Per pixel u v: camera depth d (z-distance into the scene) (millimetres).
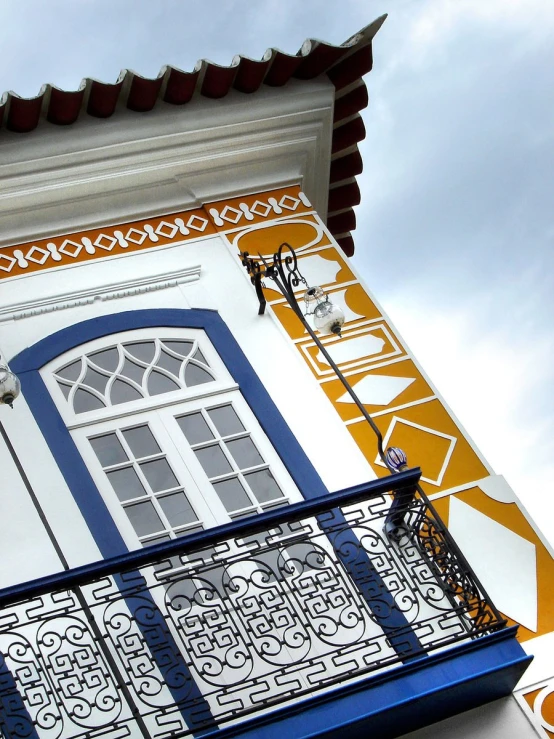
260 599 7309
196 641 7773
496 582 8039
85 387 8867
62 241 9672
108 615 7816
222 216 9945
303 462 8578
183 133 9867
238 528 7477
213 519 8289
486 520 8305
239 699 7070
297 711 7086
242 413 8836
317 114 10227
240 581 8055
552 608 7953
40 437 8539
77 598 7625
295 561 8148
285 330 9281
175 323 9266
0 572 7922
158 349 9148
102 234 9766
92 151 9680
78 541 8078
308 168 10508
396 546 8055
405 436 8727
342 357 9156
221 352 9141
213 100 9992
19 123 9453
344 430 8750
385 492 7852
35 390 8773
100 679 7465
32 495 7848
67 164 9633
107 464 8477
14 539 8062
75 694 7516
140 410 8750
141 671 7043
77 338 9102
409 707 7203
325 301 8438
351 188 11320
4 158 9477
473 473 8523
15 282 9383
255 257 9719
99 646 7680
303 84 10195
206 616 7875
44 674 7016
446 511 8336
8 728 7000
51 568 7961
